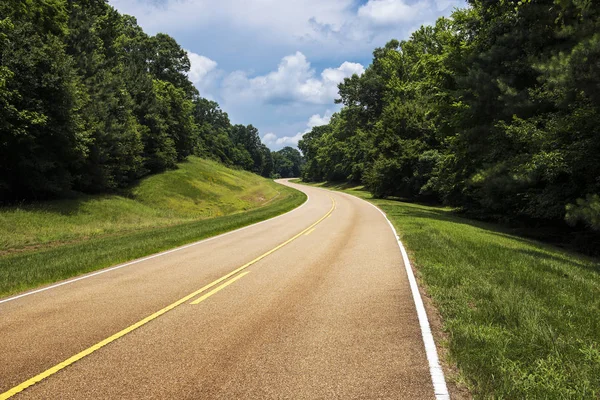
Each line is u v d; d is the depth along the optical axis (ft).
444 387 11.43
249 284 25.81
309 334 16.20
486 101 66.33
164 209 118.01
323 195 178.40
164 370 13.17
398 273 27.78
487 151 70.95
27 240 57.52
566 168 48.88
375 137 166.61
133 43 225.35
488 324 16.01
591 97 41.81
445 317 17.62
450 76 89.66
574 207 42.04
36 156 81.66
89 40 119.34
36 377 12.89
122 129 122.31
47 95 80.89
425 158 132.67
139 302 22.16
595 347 13.73
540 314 16.75
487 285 21.86
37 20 68.44
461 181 89.97
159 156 160.86
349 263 32.17
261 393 11.42
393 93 178.81
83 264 34.60
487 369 12.00
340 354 14.05
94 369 13.41
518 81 63.46
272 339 15.76
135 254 40.37
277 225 68.33
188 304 21.45
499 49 65.36
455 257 31.07
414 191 149.79
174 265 34.19
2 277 30.12
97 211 88.69
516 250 37.14
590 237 54.29
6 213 67.82
